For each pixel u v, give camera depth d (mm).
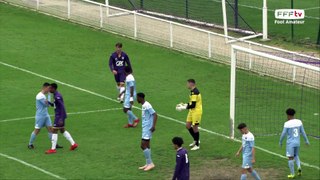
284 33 138750
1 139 88062
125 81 96062
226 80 111375
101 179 77312
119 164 81438
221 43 124062
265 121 95500
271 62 114938
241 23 139375
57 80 109625
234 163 82375
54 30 131750
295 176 78625
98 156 83562
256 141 89000
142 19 135250
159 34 128125
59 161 81875
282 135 78000
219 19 139875
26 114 96500
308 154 85250
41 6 141250
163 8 145625
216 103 102125
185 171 71375
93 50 123312
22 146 86062
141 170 79875
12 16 137625
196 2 147125
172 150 85625
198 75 113375
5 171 78812
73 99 102312
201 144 87812
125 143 87562
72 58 119375
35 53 120688
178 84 109438
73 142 84938
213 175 79188
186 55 121750
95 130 91688
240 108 100000
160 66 116875
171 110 99000
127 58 101188
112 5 147250
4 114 96312
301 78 109812
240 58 116562
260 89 107312
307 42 132500
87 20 135250
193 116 85500
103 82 109562
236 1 138125
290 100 102938
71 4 140625
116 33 131500
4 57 118188
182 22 140625
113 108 99438
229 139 89562
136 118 92688
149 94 105125
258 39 133625
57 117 83688
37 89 105688
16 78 109812
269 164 82062
